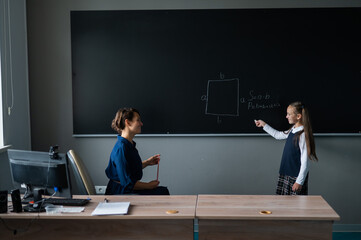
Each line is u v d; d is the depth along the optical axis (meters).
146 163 3.26
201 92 3.80
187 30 3.77
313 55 3.75
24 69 3.73
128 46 3.79
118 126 3.04
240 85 3.79
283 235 2.22
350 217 3.88
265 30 3.75
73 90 3.83
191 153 3.87
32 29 3.80
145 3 3.77
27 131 3.77
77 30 3.79
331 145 3.84
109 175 3.04
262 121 3.71
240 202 2.49
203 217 2.22
